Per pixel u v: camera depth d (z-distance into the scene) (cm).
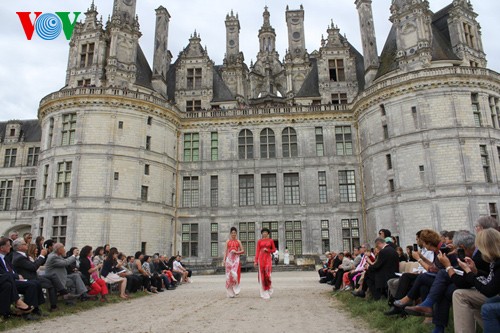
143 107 4238
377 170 4091
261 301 1504
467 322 675
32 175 5519
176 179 4662
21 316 1111
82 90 4059
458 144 3619
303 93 5009
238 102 5131
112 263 1773
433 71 3791
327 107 4712
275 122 4766
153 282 2028
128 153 4050
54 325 1055
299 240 4456
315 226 4434
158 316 1188
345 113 4678
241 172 4662
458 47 4162
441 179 3594
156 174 4284
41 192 3997
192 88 5044
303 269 4084
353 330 932
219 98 5078
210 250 4472
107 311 1322
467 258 749
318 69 4991
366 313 1108
